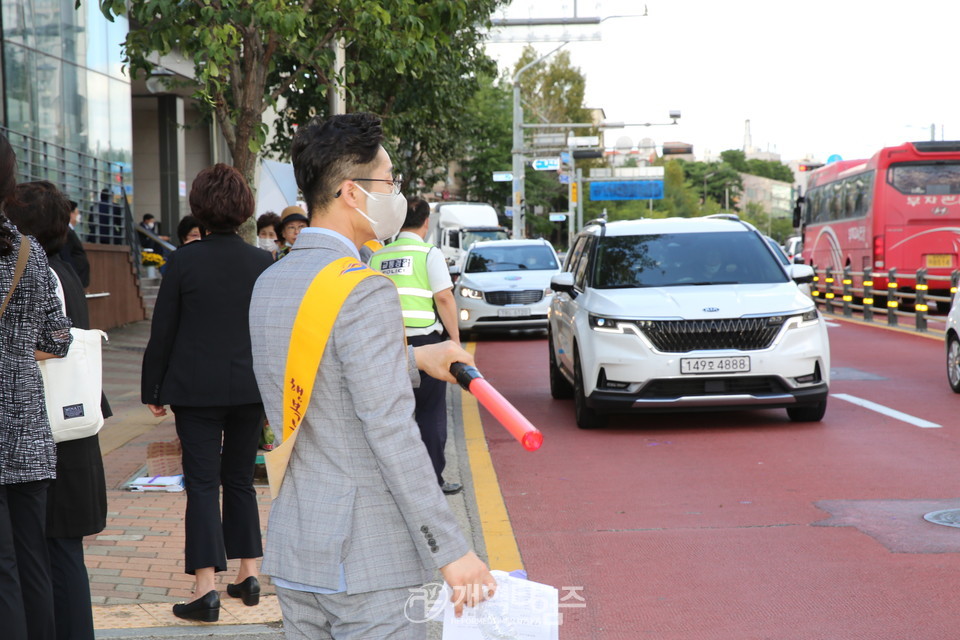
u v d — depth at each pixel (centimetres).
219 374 476
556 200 8419
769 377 957
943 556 562
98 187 2212
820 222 3250
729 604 499
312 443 245
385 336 242
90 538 597
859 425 986
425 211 680
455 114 2262
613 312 970
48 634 368
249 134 905
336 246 256
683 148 3684
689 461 838
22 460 345
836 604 494
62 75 2064
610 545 603
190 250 483
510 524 654
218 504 483
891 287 2230
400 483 237
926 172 2562
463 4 1023
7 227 348
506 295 2041
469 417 1098
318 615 249
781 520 647
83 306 427
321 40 978
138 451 860
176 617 476
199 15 883
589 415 998
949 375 1223
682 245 1088
